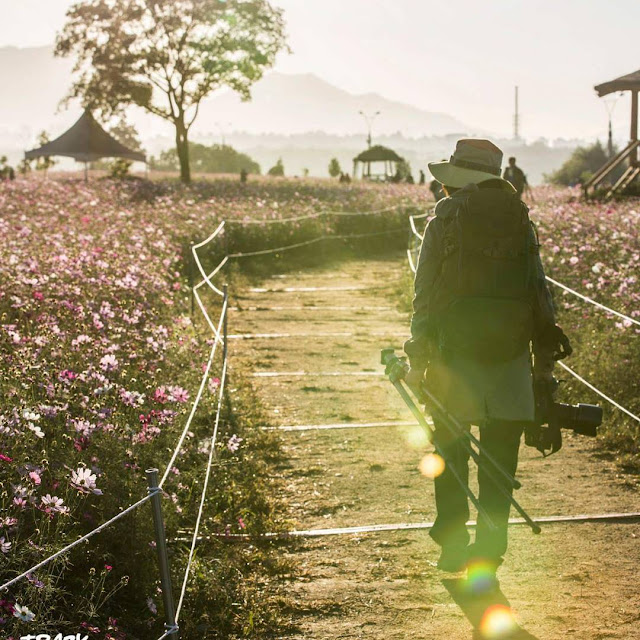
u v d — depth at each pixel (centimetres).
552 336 397
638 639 376
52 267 958
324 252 2264
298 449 675
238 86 5909
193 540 442
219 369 864
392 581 445
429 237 402
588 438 691
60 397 498
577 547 482
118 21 5591
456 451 418
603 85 2869
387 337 1154
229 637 395
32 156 5103
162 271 1173
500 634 384
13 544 365
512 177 2388
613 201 2692
